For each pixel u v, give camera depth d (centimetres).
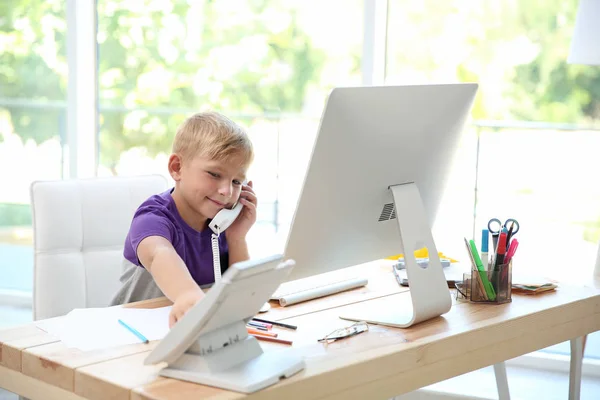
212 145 150
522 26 281
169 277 136
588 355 279
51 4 335
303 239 138
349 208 141
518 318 143
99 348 120
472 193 302
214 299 102
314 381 109
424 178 154
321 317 143
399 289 167
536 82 283
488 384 263
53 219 181
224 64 333
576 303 155
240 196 167
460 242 307
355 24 309
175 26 335
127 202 193
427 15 293
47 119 344
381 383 119
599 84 274
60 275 180
